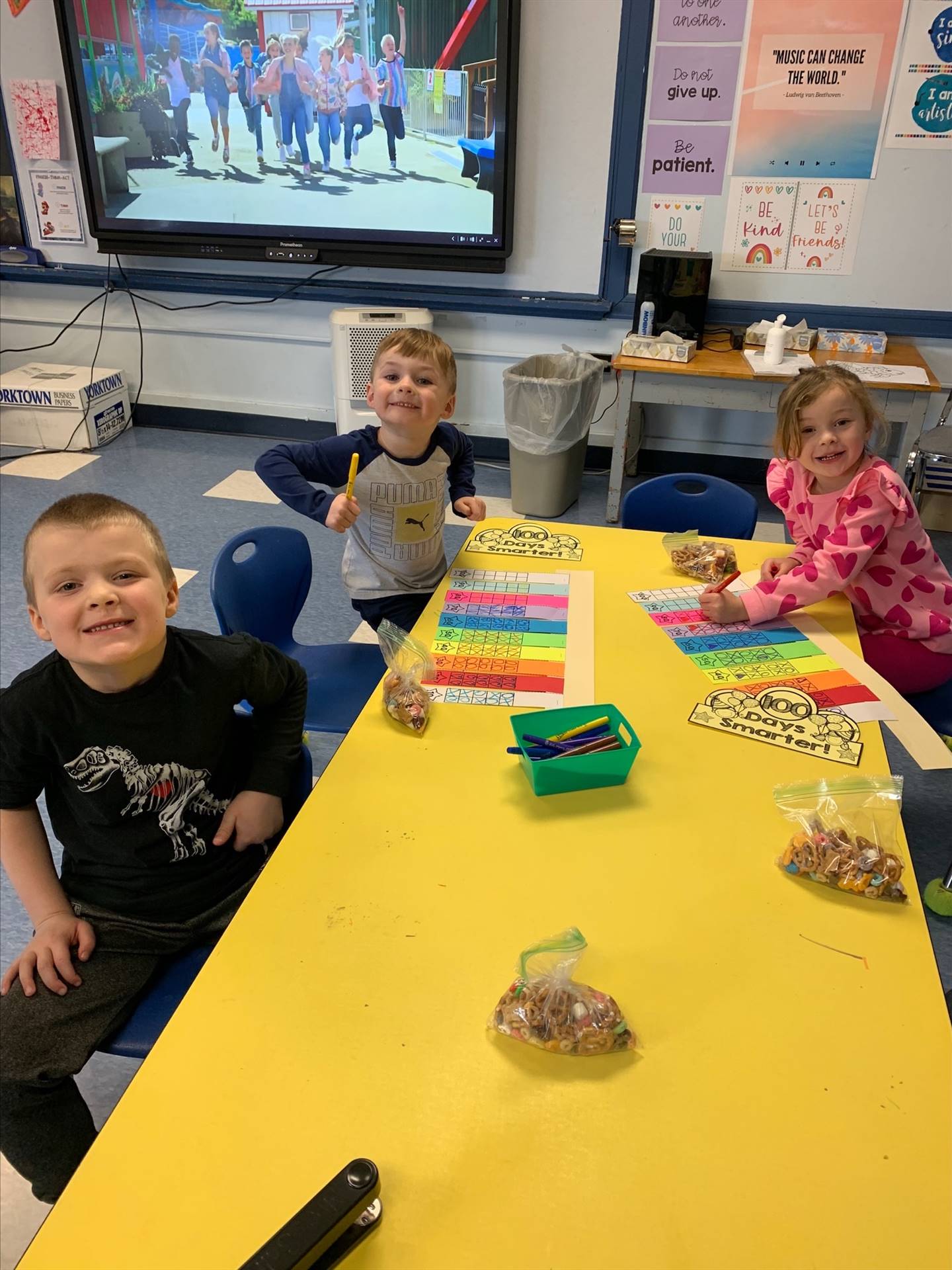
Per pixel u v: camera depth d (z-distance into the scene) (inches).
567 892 35.2
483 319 154.9
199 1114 26.8
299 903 34.4
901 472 125.6
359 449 71.3
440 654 52.5
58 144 155.7
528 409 134.1
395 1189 24.8
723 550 64.5
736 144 133.8
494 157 139.9
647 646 54.0
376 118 141.1
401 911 34.2
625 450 134.8
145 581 40.5
